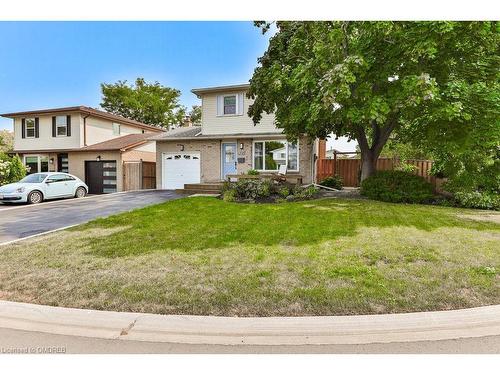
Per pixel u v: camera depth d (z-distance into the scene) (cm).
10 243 571
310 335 285
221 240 571
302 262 448
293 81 934
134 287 374
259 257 471
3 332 297
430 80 761
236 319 303
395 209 852
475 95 865
